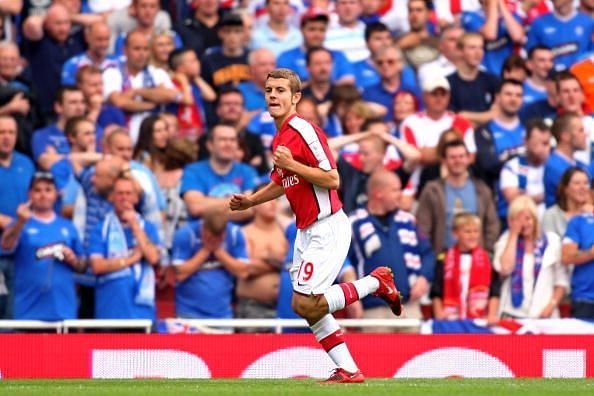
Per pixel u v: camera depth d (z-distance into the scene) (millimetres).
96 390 24531
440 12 55969
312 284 25109
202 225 40281
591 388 25641
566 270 41312
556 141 46156
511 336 35969
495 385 26656
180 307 40562
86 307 40625
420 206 44281
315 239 25359
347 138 45375
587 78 51312
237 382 28828
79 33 51250
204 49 52000
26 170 43469
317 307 25219
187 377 34781
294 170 24781
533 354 35969
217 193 43656
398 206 40812
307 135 25141
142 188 41688
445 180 44438
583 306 40688
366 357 35312
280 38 52812
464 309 40656
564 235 41125
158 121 44844
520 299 40906
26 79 48281
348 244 25641
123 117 47875
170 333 35438
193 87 49781
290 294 39812
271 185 26438
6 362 34094
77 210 41188
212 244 40219
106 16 52250
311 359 35156
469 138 47812
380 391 23453
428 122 47688
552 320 38000
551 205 46031
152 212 41938
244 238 41094
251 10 54875
